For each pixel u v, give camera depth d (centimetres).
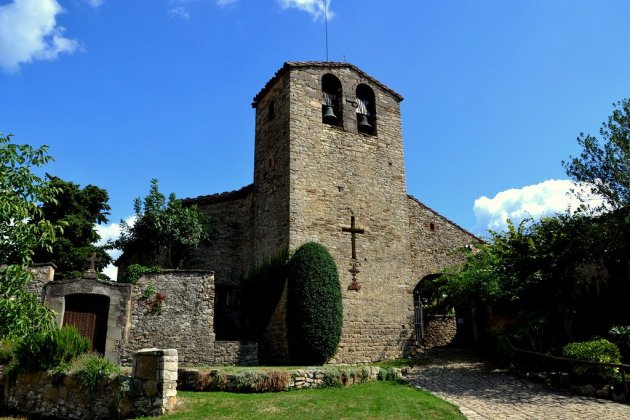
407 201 2152
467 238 2362
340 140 1984
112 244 2014
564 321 1437
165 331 1562
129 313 1556
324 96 2038
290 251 1755
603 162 1380
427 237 2261
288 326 1655
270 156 2014
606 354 1137
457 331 2330
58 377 1183
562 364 1294
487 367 1566
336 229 1861
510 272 1517
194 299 1609
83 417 1090
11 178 946
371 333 1808
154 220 1905
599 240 1377
